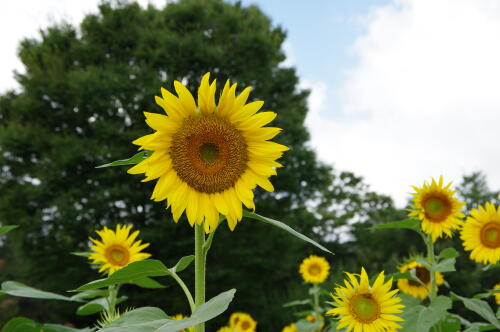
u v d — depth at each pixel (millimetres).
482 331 3613
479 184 18578
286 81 20844
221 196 2184
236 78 18438
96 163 16844
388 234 18344
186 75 18391
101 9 20422
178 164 2160
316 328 6988
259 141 2240
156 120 2131
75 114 19047
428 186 3666
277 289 18703
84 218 16531
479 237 3826
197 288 1976
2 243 23984
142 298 16078
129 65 19484
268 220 2061
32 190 17031
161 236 15391
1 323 13664
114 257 3555
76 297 2938
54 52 20453
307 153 19547
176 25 20359
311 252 25469
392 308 2705
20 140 17562
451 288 12539
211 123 2176
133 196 16156
